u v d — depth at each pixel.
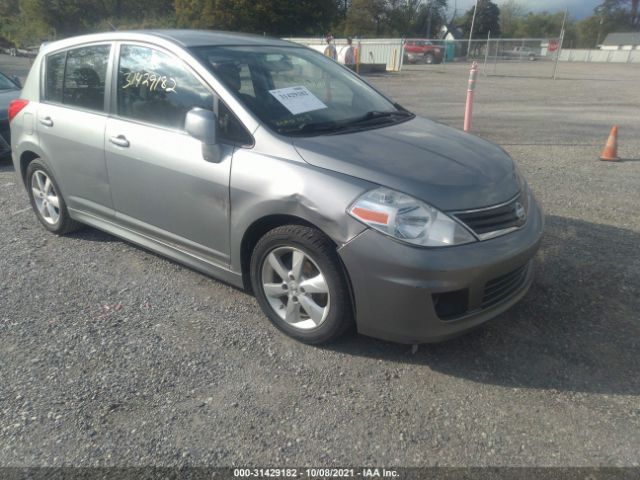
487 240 2.84
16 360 3.08
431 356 3.11
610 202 5.75
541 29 87.38
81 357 3.10
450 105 13.84
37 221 5.32
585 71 30.42
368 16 61.78
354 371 2.98
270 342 3.25
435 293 2.71
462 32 74.00
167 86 3.65
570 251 4.51
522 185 3.38
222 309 3.62
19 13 56.66
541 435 2.51
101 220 4.34
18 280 4.05
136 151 3.73
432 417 2.63
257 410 2.68
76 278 4.08
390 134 3.46
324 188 2.88
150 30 4.05
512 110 12.92
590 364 3.03
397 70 29.55
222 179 3.26
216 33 4.11
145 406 2.70
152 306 3.67
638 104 14.23
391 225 2.71
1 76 8.38
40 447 2.45
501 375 2.94
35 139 4.62
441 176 2.94
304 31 40.03
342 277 2.93
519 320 3.48
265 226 3.27
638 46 68.75
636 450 2.42
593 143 8.84
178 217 3.64
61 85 4.48
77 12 48.78
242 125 3.27
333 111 3.67
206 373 2.96
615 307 3.64
